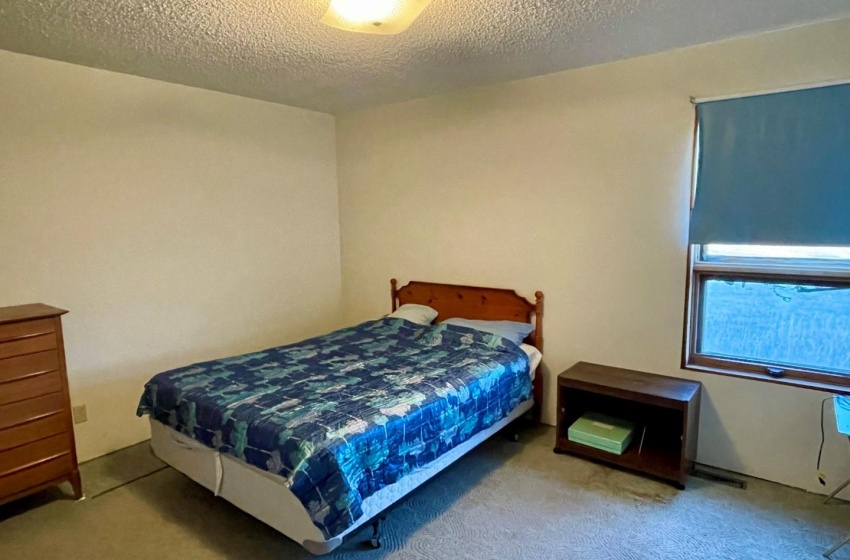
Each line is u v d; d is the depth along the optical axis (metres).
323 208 4.34
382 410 2.19
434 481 2.70
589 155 3.06
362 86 3.39
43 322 2.43
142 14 2.15
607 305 3.10
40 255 2.79
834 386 2.46
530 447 3.09
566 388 2.97
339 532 1.83
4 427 2.33
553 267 3.28
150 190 3.22
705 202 2.66
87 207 2.95
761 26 2.37
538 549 2.16
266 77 3.15
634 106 2.87
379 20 1.80
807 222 2.40
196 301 3.52
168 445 2.60
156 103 3.21
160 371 3.35
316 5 2.07
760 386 2.61
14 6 2.05
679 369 2.87
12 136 2.66
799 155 2.39
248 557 2.15
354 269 4.43
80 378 2.99
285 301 4.10
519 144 3.33
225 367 2.81
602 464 2.87
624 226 2.98
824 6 2.14
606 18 2.26
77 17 2.17
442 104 3.66
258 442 2.04
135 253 3.18
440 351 3.11
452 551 2.15
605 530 2.27
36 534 2.31
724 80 2.59
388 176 4.07
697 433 2.80
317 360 2.94
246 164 3.73
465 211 3.66
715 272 2.76
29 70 2.69
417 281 3.99
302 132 4.11
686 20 2.29
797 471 2.56
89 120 2.93
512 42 2.56
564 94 3.11
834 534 2.21
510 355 3.06
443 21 2.28
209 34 2.39
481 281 3.64
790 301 2.60
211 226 3.56
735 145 2.55
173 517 2.44
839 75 2.31
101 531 2.34
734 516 2.35
